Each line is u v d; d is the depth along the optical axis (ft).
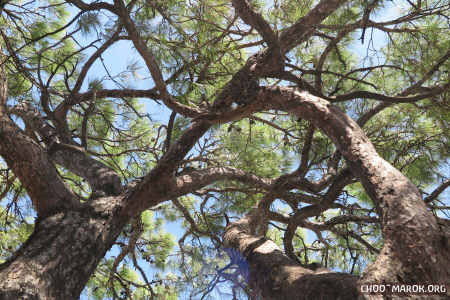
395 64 11.62
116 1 7.62
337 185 10.13
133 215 8.05
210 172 9.91
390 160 12.54
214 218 14.26
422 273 4.89
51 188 7.61
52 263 6.26
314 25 8.93
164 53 10.18
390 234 5.44
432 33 11.08
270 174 13.67
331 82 12.28
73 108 13.78
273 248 7.82
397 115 12.51
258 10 10.87
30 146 7.66
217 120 9.00
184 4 9.86
